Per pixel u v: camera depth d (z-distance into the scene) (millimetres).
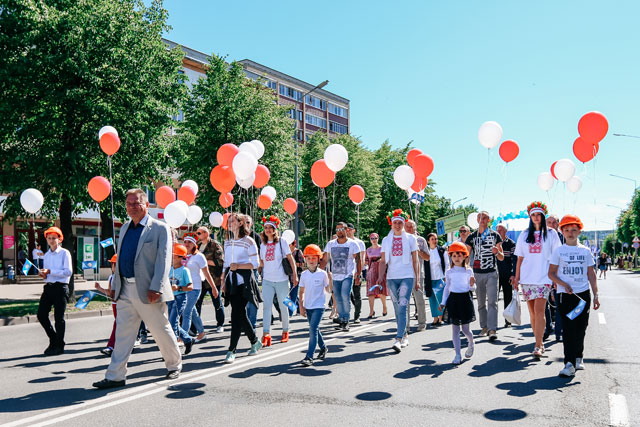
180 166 24203
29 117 14781
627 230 62375
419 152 9984
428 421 3992
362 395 4785
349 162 36281
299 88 66000
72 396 4875
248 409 4363
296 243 12930
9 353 7512
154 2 17859
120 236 5344
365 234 38781
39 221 26953
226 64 25453
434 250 9953
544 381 5262
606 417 4055
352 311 12688
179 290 7012
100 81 14555
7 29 14555
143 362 6512
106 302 14766
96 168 15094
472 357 6586
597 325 9312
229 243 6770
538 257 6527
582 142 8375
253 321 7176
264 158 24750
